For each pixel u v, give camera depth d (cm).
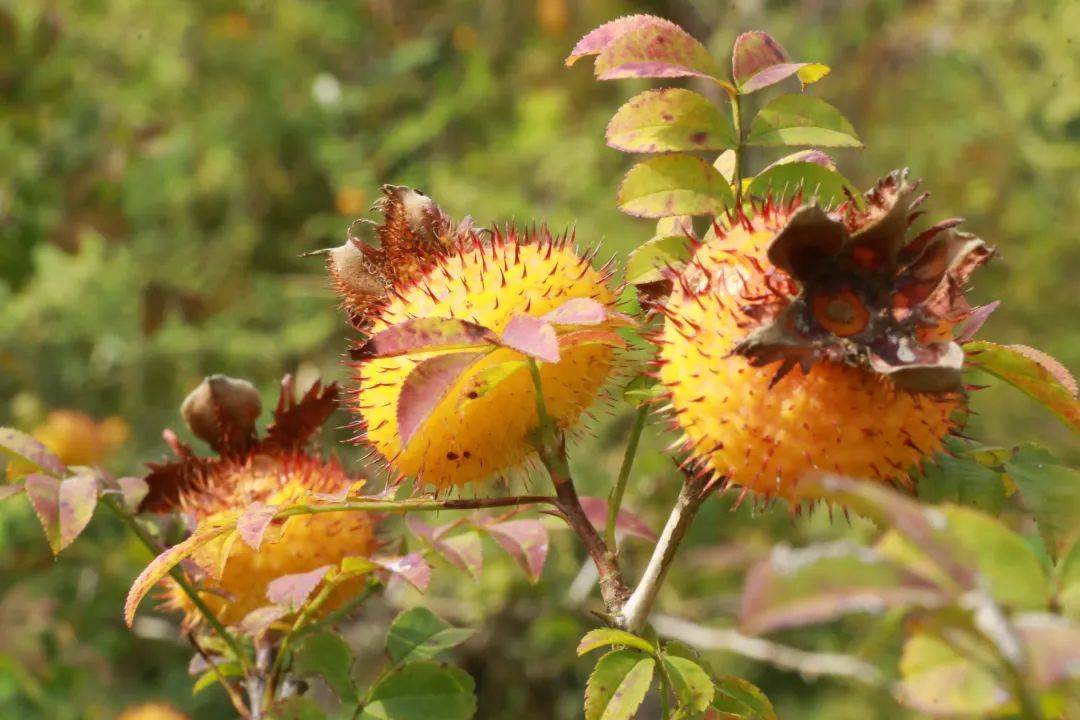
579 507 43
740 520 91
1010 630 36
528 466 44
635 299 43
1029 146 116
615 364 44
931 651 37
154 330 98
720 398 40
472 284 43
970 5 116
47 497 45
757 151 69
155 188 115
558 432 43
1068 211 117
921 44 116
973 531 37
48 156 95
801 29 114
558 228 103
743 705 43
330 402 47
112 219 97
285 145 123
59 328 105
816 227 39
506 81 131
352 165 119
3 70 89
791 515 40
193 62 123
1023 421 98
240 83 123
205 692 95
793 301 40
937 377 39
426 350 41
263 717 45
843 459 40
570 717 97
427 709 45
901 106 118
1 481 79
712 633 72
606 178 115
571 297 43
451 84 129
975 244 40
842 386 40
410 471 43
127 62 119
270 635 46
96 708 80
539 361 42
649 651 42
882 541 37
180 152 114
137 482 47
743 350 40
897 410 40
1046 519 42
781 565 36
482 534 47
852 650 73
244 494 46
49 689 69
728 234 41
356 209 116
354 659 46
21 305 104
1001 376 42
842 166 117
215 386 47
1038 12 114
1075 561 37
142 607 86
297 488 46
